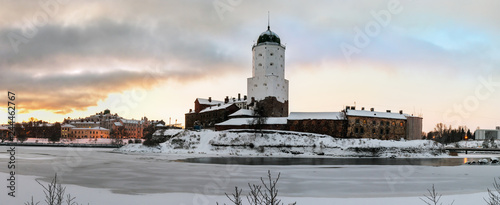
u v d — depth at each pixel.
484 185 36.91
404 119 107.38
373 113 106.06
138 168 50.72
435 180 40.69
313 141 92.44
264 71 119.56
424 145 92.62
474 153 119.94
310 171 49.00
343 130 100.50
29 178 36.75
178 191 31.22
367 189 33.84
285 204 25.98
